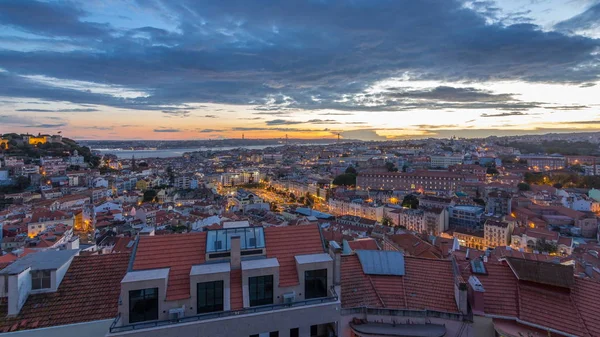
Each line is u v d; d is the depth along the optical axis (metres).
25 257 32.41
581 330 30.05
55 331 26.55
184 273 30.64
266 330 29.14
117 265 32.75
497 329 30.72
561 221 171.12
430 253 97.31
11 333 25.89
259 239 34.47
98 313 28.14
